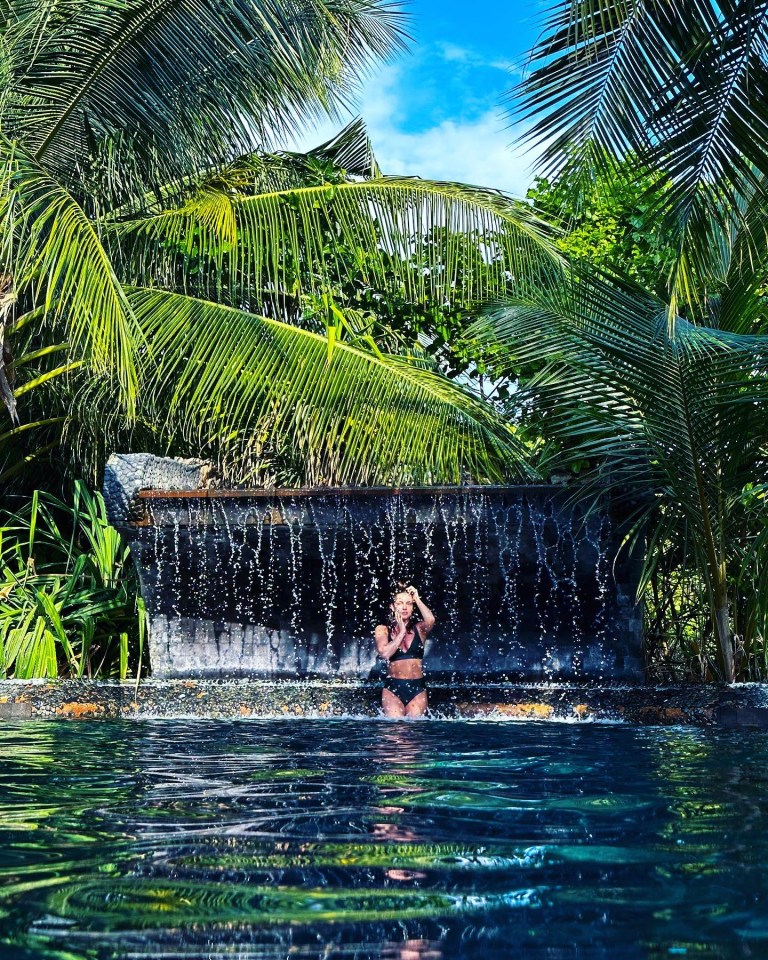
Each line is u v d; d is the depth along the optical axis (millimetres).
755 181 6602
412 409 9953
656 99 6359
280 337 10367
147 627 9797
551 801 3764
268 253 11328
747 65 6156
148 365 10578
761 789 4027
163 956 2045
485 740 5867
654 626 10336
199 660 9727
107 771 4613
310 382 10156
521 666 9414
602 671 9289
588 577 9211
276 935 2178
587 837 3125
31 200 9180
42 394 11102
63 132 11047
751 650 9336
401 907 2379
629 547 9117
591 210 10977
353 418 10102
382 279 11633
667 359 7621
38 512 11445
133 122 11062
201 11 10305
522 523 9031
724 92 6266
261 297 11828
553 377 9023
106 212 11484
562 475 9711
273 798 3854
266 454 11047
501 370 10812
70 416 10914
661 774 4465
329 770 4641
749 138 6355
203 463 10469
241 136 11453
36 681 8438
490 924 2252
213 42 10578
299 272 11297
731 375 7922
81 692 7863
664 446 8164
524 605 9406
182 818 3459
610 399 8461
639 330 7703
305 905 2398
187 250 11133
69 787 4129
